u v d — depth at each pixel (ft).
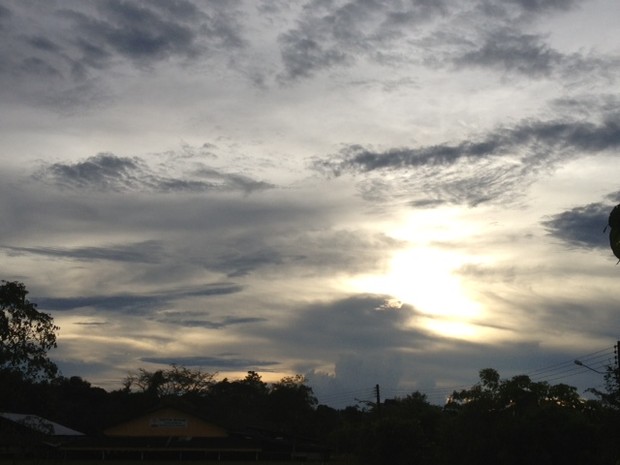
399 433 169.99
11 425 146.82
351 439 226.79
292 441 252.42
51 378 133.39
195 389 386.73
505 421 122.01
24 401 138.82
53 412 213.05
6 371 128.36
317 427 342.64
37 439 144.46
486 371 127.75
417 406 215.10
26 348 129.18
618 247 32.58
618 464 96.43
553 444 117.80
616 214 32.65
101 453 227.61
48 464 193.26
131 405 331.57
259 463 217.97
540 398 125.59
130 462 214.90
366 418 257.14
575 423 117.70
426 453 166.81
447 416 159.63
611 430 96.58
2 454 178.50
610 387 97.09
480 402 125.49
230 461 228.43
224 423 242.99
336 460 223.51
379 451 170.40
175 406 241.96
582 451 116.57
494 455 122.21
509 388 125.39
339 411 376.27
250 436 242.37
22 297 128.47
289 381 370.32
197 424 241.55
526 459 119.14
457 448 127.75
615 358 98.63
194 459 230.89
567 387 127.24
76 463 205.46
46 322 130.52
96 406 334.44
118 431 239.50
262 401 391.04
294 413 356.79
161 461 223.10
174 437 239.09
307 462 226.17
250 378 413.39
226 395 402.11
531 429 118.83
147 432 239.71
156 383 377.71
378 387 229.86
